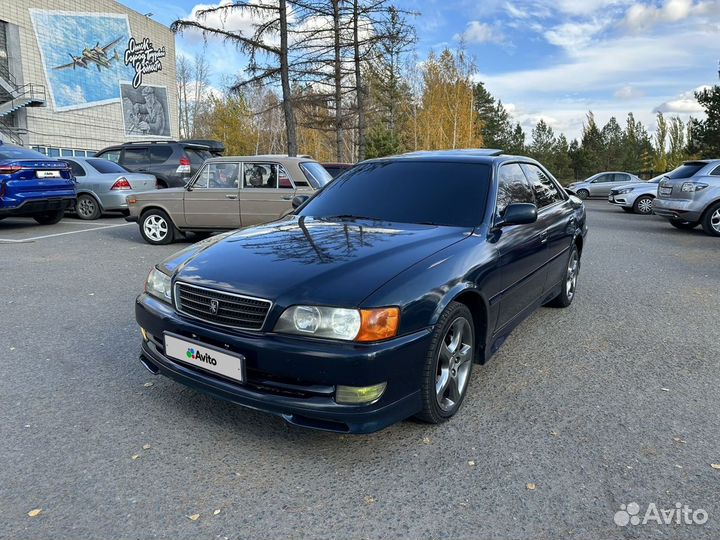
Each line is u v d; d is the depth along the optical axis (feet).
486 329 10.67
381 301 8.11
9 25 75.51
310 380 7.97
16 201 32.04
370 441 9.13
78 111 88.02
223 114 152.76
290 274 8.74
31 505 7.29
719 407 10.55
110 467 8.22
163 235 29.50
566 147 250.98
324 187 14.30
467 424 9.75
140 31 101.86
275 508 7.33
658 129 225.56
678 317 17.02
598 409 10.41
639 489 7.80
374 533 6.86
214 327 8.78
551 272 15.21
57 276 21.54
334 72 66.28
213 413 10.03
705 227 38.32
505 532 6.90
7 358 12.62
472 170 12.81
